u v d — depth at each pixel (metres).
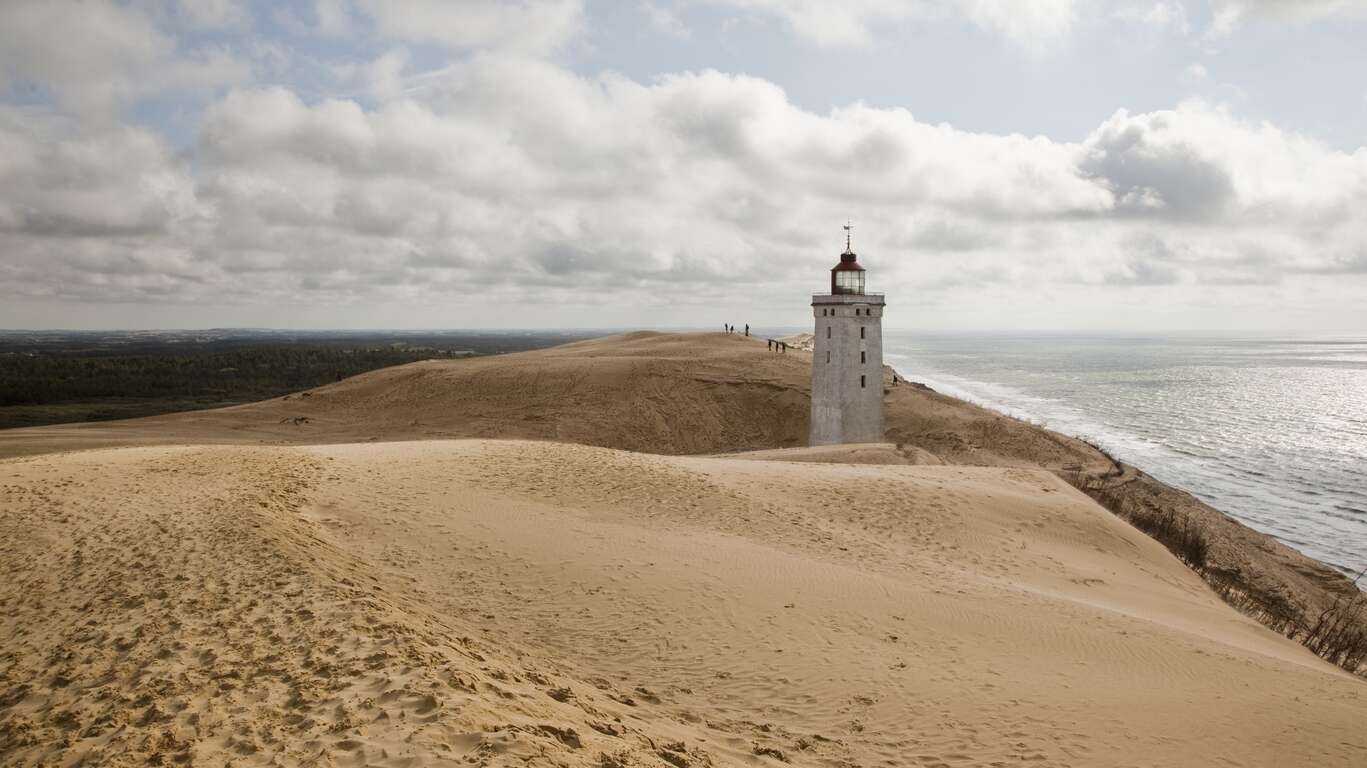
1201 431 80.44
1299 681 14.73
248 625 11.48
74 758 7.87
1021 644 15.23
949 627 15.84
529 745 7.48
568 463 27.45
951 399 70.81
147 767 7.47
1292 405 106.38
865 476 29.28
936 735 11.16
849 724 11.46
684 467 28.61
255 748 7.80
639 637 14.52
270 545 15.36
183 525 17.00
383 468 25.44
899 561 20.98
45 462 24.16
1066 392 125.06
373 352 177.00
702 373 72.62
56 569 14.67
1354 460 63.59
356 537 18.78
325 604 12.16
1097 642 15.67
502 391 70.25
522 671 11.09
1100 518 28.11
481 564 17.80
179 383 115.88
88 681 9.88
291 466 24.61
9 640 11.62
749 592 16.86
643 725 9.94
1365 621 27.31
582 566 17.91
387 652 10.11
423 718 8.07
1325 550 38.41
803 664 13.54
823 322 53.44
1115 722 11.77
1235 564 32.03
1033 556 23.75
